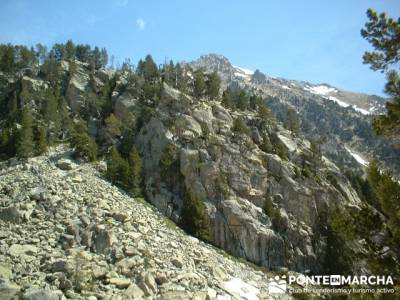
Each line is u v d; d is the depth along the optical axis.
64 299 28.22
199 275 41.09
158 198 73.25
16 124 93.25
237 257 65.25
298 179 84.81
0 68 123.00
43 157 79.38
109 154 87.69
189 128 87.56
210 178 75.50
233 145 84.81
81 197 55.62
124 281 33.41
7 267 31.95
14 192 53.19
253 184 78.94
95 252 39.62
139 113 102.31
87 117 108.00
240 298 40.31
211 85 116.81
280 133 108.56
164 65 139.88
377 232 17.72
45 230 42.34
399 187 15.93
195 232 65.44
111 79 126.94
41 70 124.81
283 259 68.75
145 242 45.31
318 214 81.38
